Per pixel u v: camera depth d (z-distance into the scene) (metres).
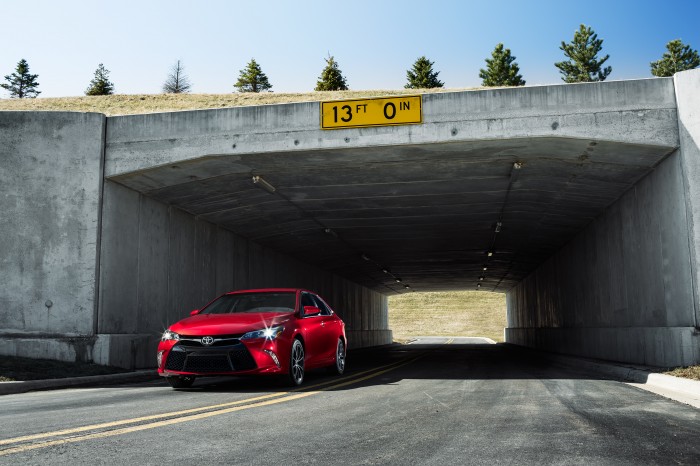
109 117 13.21
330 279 34.56
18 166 13.08
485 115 11.77
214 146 12.65
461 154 12.80
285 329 9.05
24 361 11.16
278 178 14.77
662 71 68.50
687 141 11.08
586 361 15.80
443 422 5.70
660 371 10.56
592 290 19.12
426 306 95.38
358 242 25.22
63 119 13.12
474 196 16.92
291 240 23.17
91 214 12.80
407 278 41.72
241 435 4.97
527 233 22.81
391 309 94.56
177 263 16.03
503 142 11.93
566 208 17.69
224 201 16.22
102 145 13.04
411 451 4.38
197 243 17.38
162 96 24.53
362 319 44.47
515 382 10.16
